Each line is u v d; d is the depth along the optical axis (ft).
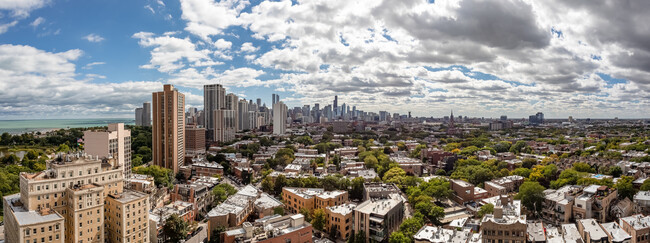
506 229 517.14
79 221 533.14
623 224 613.93
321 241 632.79
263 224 586.86
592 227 613.11
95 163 584.40
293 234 574.15
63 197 545.03
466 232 597.11
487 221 527.81
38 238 474.08
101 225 558.97
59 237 492.54
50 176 550.36
